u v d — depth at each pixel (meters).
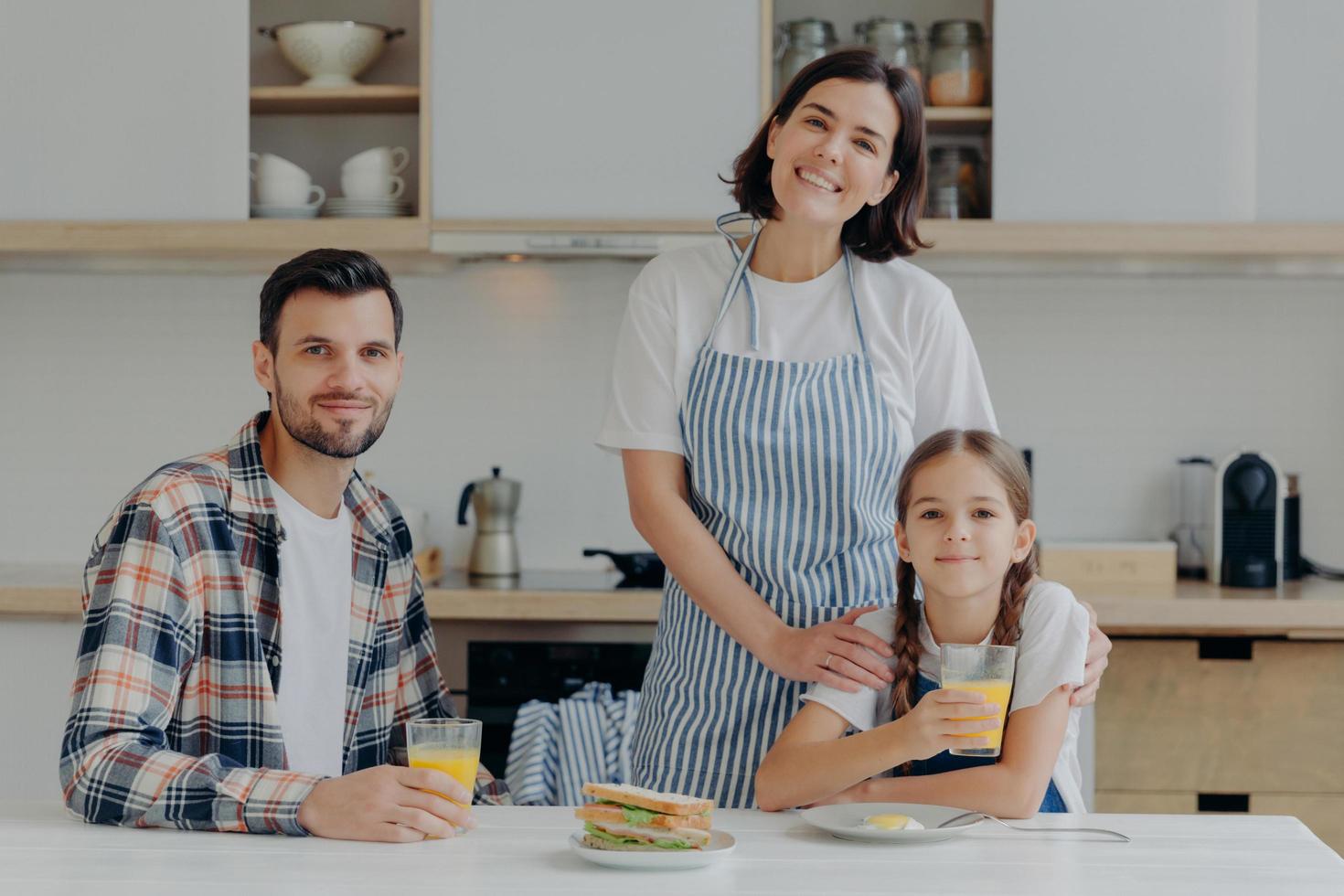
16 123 3.13
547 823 1.42
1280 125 3.04
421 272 3.51
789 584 1.77
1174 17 3.04
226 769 1.40
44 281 3.57
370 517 1.78
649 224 3.08
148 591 1.52
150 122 3.13
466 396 3.54
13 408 3.57
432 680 1.85
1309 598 2.92
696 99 3.07
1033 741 1.49
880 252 1.84
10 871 1.23
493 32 3.09
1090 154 3.05
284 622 1.69
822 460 1.77
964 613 1.63
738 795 1.76
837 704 1.58
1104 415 3.48
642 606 2.96
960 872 1.24
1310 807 2.91
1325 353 3.46
